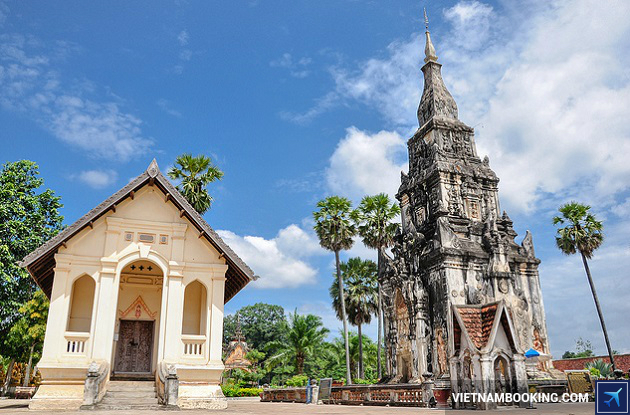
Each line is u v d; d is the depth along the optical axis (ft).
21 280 108.58
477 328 47.62
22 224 106.32
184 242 73.61
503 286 103.81
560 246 152.87
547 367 104.27
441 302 101.55
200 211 117.80
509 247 115.03
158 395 63.10
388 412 55.67
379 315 161.79
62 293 66.18
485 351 44.91
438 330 100.99
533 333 107.96
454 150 125.29
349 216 151.02
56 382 62.95
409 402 72.84
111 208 70.69
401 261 114.62
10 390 138.41
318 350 194.90
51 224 115.14
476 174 119.96
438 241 106.22
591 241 146.82
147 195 74.33
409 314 106.83
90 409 56.59
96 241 70.08
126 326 81.00
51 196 115.55
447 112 131.44
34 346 134.41
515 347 46.26
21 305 111.04
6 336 124.77
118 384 67.26
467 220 113.80
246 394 157.58
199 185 119.55
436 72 136.67
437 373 98.89
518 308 103.50
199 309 80.38
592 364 148.46
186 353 69.36
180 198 73.05
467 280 103.35
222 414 54.65
